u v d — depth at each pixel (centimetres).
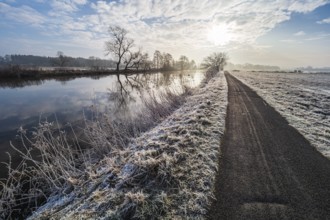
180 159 380
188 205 272
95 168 464
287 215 259
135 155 396
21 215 383
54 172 443
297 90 1479
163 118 873
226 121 660
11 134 887
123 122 799
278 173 354
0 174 542
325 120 660
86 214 272
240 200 285
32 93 2000
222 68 9125
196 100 986
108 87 2491
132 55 5566
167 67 8250
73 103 1538
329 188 314
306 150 445
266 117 713
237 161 396
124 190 310
